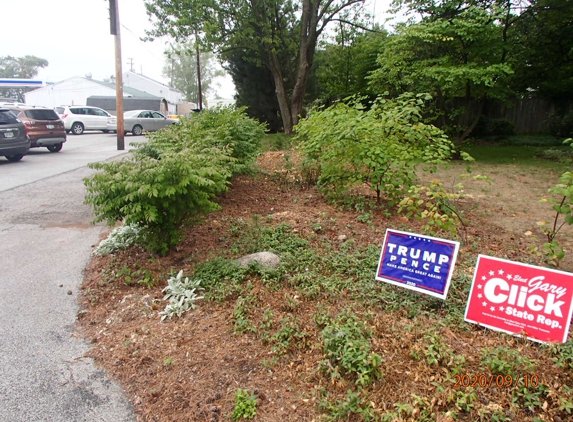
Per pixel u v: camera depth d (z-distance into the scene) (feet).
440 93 38.86
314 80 73.82
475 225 18.54
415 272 11.35
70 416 8.26
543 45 45.62
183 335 10.68
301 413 7.97
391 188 19.17
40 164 38.24
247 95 73.97
